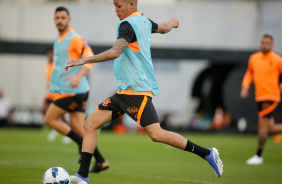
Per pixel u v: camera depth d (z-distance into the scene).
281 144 55.00
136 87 19.39
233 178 26.06
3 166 29.16
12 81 74.00
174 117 70.44
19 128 76.88
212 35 65.62
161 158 36.66
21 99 74.44
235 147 47.88
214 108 75.94
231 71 68.62
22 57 73.56
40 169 27.84
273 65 33.75
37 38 71.50
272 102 33.69
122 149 44.31
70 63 18.20
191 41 66.00
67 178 19.23
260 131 33.88
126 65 19.48
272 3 64.75
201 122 73.44
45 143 49.62
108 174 26.48
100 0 72.69
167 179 25.17
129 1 19.70
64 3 69.62
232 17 65.44
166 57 64.31
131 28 19.11
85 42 27.28
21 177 24.47
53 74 27.62
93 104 70.19
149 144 50.97
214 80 73.56
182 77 68.44
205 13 65.75
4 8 71.81
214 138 62.75
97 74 70.25
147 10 66.88
